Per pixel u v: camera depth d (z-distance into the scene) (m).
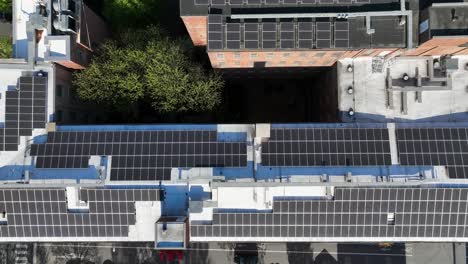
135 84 44.31
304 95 58.94
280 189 39.31
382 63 42.53
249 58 43.47
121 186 39.31
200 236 40.09
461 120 41.94
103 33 51.97
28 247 58.69
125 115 49.59
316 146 39.97
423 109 42.09
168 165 39.66
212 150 40.03
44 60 40.53
